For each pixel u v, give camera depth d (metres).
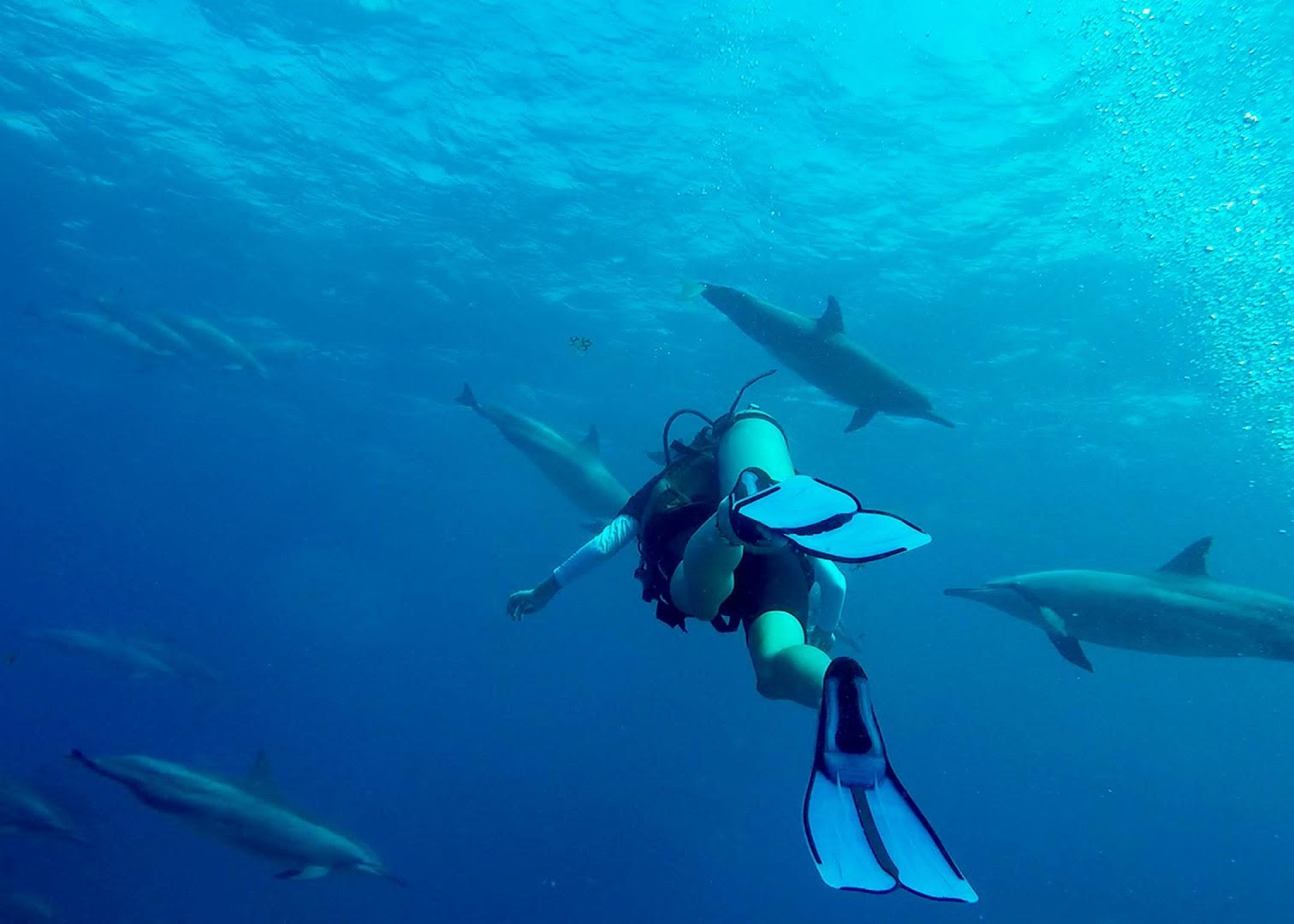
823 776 1.65
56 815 11.40
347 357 28.47
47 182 20.83
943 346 22.06
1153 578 7.66
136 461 50.06
